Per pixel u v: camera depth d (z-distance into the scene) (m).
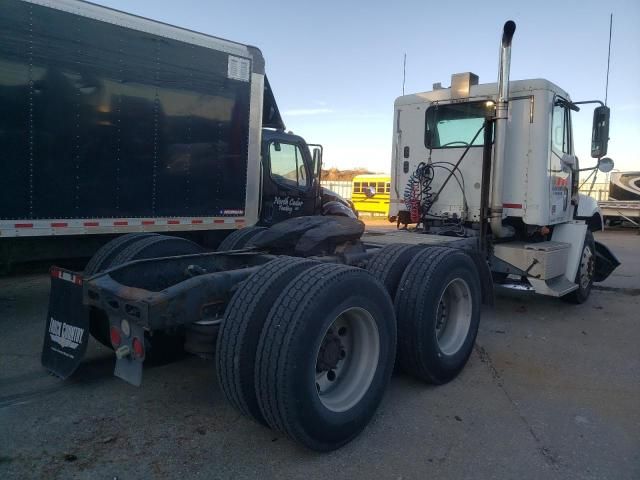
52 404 3.78
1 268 5.68
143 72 6.32
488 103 6.41
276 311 2.97
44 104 5.57
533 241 7.04
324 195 10.29
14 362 4.61
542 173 6.27
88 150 5.94
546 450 3.30
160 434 3.37
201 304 3.25
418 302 3.99
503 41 5.79
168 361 4.14
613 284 9.29
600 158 6.96
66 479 2.84
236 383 3.00
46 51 5.55
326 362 3.24
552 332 6.04
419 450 3.26
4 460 3.01
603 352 5.33
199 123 6.93
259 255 4.66
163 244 4.62
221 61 7.11
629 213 20.30
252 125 7.59
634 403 4.06
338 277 3.16
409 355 4.05
